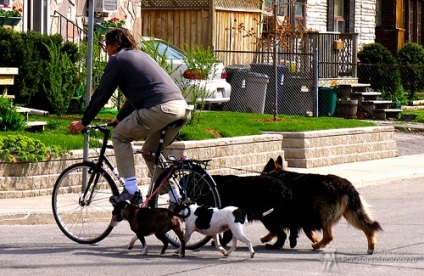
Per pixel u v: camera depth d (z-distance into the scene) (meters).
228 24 30.19
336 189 11.19
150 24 30.41
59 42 20.83
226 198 11.47
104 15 24.88
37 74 20.33
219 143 17.56
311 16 35.75
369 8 39.62
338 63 30.39
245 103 27.73
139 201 11.13
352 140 20.88
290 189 11.41
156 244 11.63
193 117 19.34
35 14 23.06
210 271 9.92
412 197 16.75
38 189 14.55
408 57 37.19
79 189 14.96
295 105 28.64
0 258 10.43
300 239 12.52
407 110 32.12
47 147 14.80
